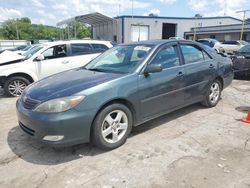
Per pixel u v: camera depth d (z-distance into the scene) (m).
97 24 42.00
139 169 3.14
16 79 7.26
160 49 4.25
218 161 3.28
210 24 43.97
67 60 7.77
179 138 3.99
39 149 3.76
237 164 3.20
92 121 3.36
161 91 4.12
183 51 4.69
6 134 4.36
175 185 2.81
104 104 3.43
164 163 3.26
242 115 5.03
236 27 33.94
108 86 3.46
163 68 4.21
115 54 4.57
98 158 3.43
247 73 8.78
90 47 8.25
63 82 3.68
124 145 3.79
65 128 3.16
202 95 5.11
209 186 2.78
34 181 2.97
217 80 5.47
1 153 3.67
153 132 4.25
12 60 7.34
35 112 3.26
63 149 3.71
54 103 3.18
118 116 3.64
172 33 41.88
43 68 7.48
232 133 4.14
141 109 3.89
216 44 22.77
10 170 3.22
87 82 3.53
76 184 2.88
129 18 36.47
